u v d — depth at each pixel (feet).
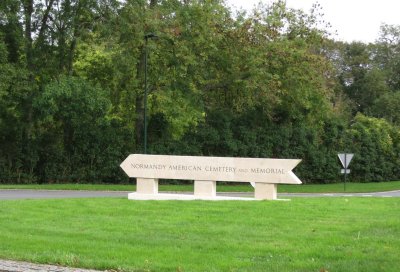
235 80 121.80
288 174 60.49
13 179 126.41
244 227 38.14
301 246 31.09
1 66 104.99
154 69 117.50
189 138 135.13
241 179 62.44
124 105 126.52
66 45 122.31
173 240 33.35
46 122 128.67
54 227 38.65
